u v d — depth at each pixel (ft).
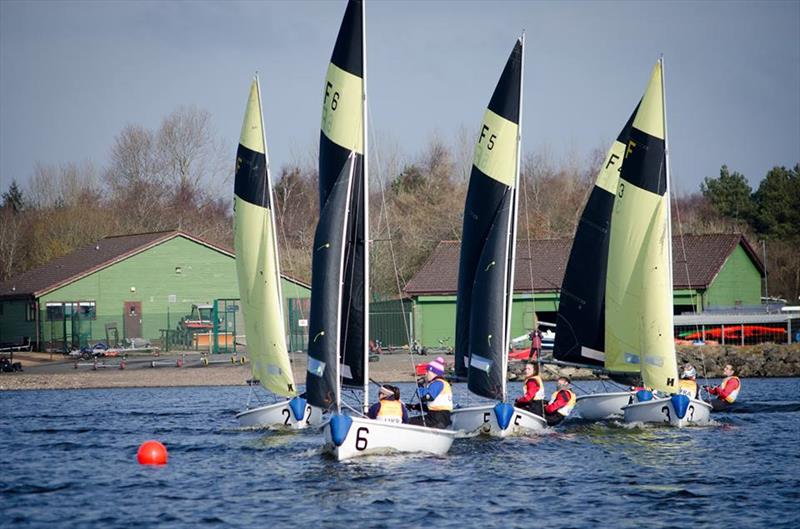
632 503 268.41
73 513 258.78
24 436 398.21
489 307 358.02
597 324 437.17
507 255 359.05
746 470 310.65
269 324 405.59
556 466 316.40
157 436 392.27
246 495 277.03
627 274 412.98
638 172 408.26
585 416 432.66
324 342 314.76
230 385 637.71
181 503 268.62
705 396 517.55
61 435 399.85
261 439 375.66
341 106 345.92
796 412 453.17
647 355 402.11
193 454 344.90
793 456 334.03
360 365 326.24
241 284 418.51
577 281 443.32
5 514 257.75
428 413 339.98
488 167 373.81
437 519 251.80
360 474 301.02
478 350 360.89
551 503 268.41
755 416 439.22
